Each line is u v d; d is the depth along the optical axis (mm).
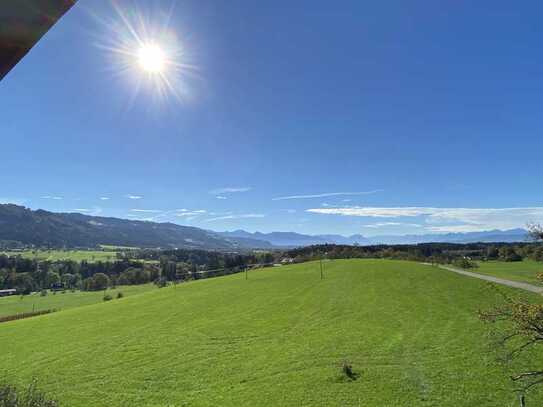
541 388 17609
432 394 17625
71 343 32781
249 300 46219
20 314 65188
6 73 1634
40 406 15023
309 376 20906
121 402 19516
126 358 26984
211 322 36375
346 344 26172
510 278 49969
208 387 20703
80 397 20469
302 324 32906
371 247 119062
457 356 22359
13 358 29328
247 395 19172
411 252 103562
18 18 1429
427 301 39000
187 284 70688
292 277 63531
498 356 21734
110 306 53969
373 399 17516
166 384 21625
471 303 36812
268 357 24797
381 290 46281
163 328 35500
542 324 10688
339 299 42594
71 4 1483
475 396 17156
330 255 110812
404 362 21953
